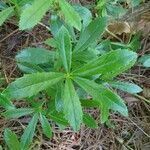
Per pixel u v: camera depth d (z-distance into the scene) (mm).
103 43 451
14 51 556
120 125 557
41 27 565
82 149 540
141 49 583
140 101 569
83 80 313
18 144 386
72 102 313
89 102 377
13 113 395
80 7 408
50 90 374
